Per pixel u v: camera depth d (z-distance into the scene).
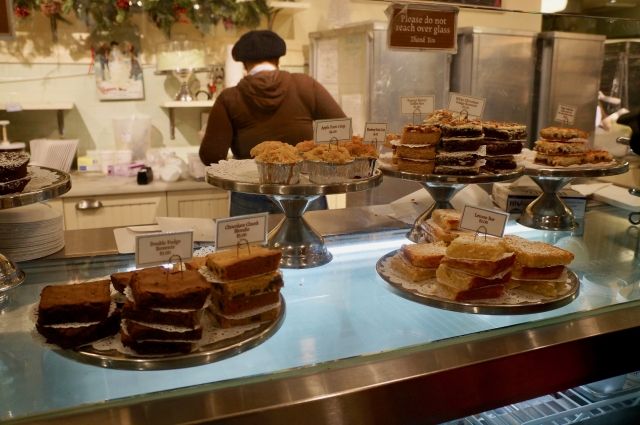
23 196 1.08
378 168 1.48
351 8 2.38
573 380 1.05
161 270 0.95
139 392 0.81
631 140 1.91
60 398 0.80
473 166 1.40
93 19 2.93
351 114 2.44
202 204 2.83
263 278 0.96
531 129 2.40
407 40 1.47
